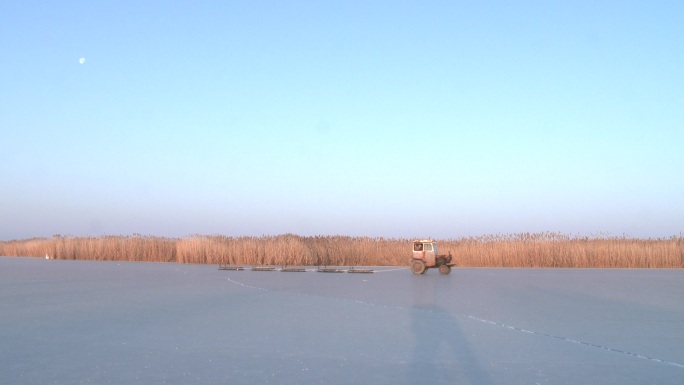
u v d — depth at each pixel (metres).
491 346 12.16
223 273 33.66
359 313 16.67
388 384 9.35
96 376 9.71
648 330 14.09
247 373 9.95
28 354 11.24
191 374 9.87
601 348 12.01
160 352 11.47
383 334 13.40
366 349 11.81
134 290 22.88
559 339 12.91
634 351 11.74
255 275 32.34
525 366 10.49
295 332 13.62
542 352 11.62
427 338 12.96
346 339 12.81
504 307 18.14
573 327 14.47
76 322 14.88
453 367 10.41
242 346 12.05
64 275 31.11
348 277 31.09
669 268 41.56
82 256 51.47
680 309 17.84
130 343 12.29
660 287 25.11
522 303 19.16
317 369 10.22
